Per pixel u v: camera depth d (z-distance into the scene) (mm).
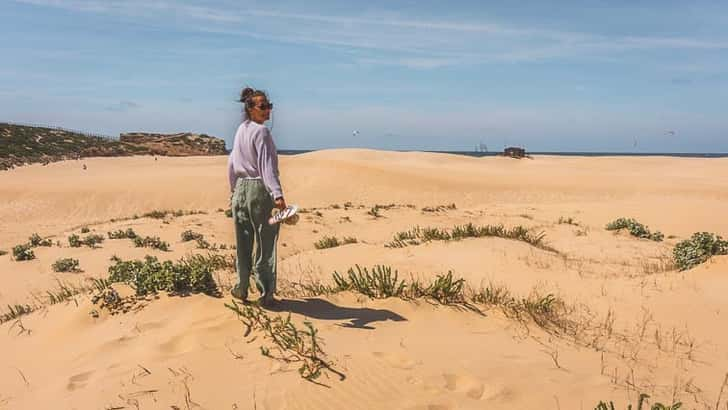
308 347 3947
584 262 10328
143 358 3852
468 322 5051
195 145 100812
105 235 16656
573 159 80562
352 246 10672
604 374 4230
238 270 4668
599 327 5707
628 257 12688
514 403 3559
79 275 11555
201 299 4816
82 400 3400
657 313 6320
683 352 5098
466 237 11133
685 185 42469
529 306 5629
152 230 17844
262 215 4441
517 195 37156
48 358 4281
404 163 65000
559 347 4762
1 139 60688
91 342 4344
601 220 21453
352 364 3775
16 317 5406
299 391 3414
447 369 3855
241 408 3246
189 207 31547
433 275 7754
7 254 14820
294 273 8117
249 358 3814
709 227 19344
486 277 7930
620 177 49156
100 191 33844
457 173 47000
